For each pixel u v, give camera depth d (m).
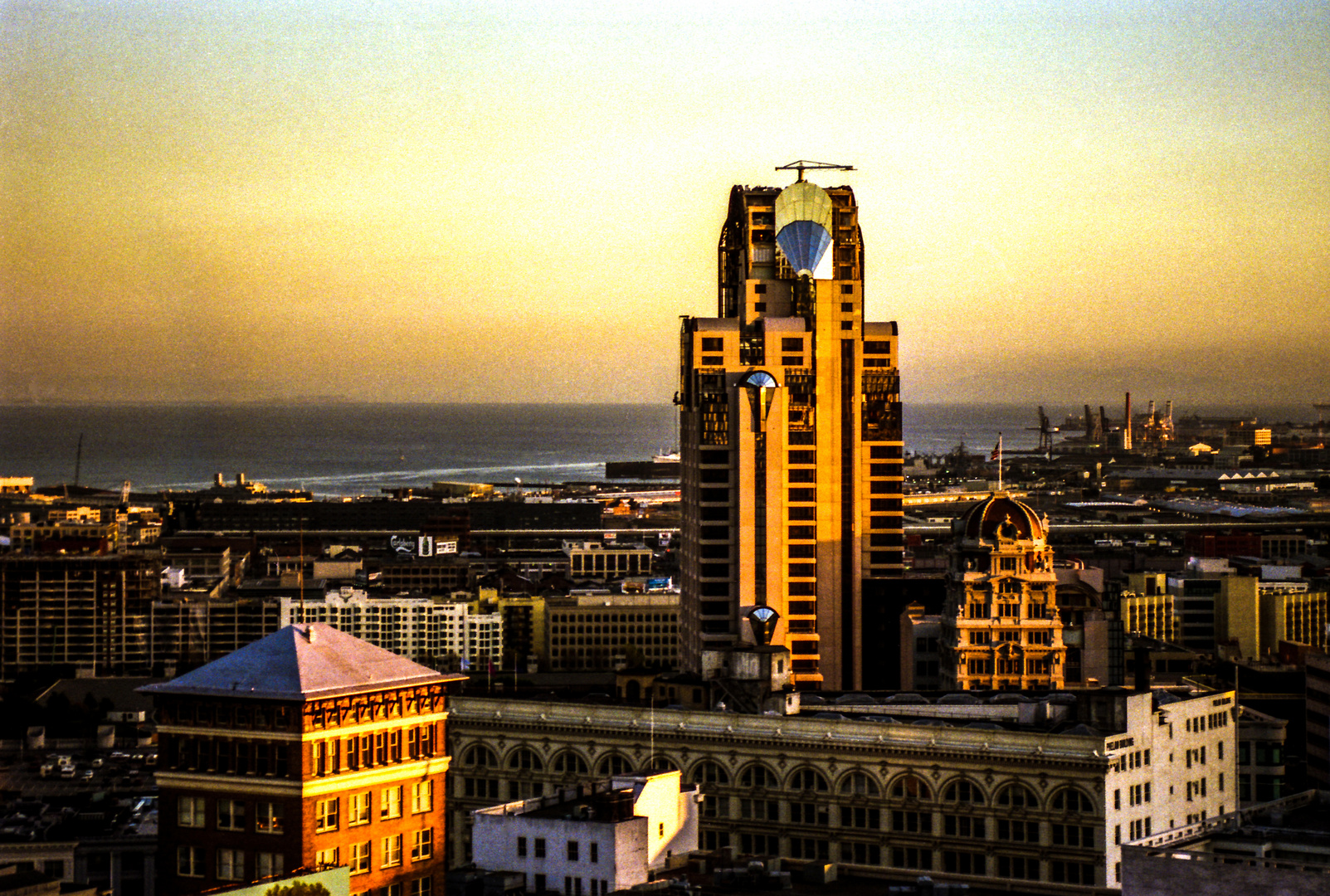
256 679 184.62
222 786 184.00
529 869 194.50
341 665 188.38
